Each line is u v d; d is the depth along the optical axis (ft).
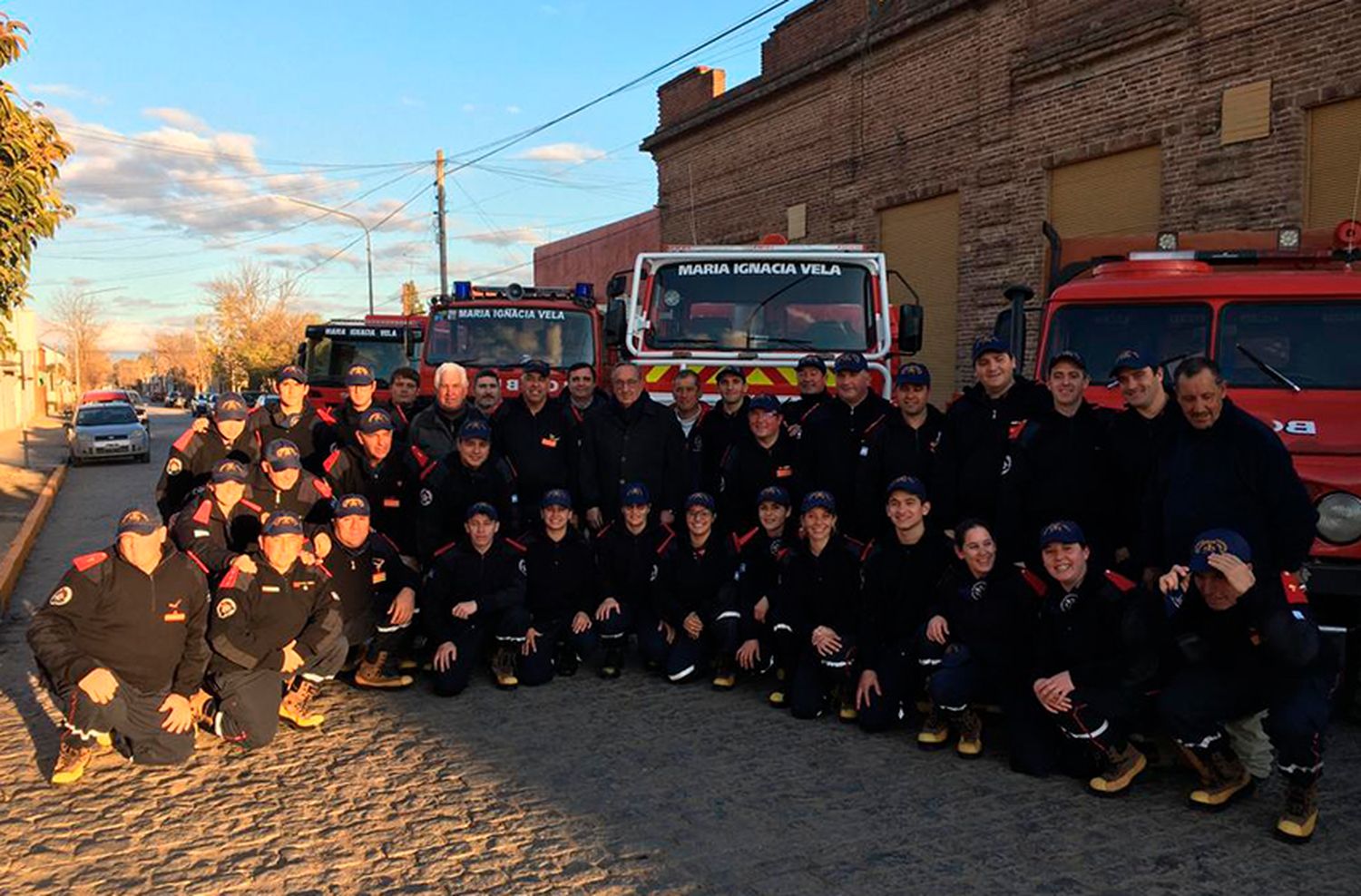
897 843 13.75
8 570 31.94
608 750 17.44
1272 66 36.70
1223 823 14.43
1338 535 16.52
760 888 12.53
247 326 230.48
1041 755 16.21
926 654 17.66
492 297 34.01
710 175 72.13
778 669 21.72
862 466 20.85
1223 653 14.49
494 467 22.02
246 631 17.15
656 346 26.99
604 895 12.37
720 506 23.08
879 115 55.77
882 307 26.63
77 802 15.34
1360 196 34.83
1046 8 45.52
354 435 23.18
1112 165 43.21
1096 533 17.84
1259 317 20.11
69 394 256.11
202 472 22.47
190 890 12.57
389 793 15.61
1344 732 17.54
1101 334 21.52
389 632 20.75
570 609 21.84
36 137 31.45
